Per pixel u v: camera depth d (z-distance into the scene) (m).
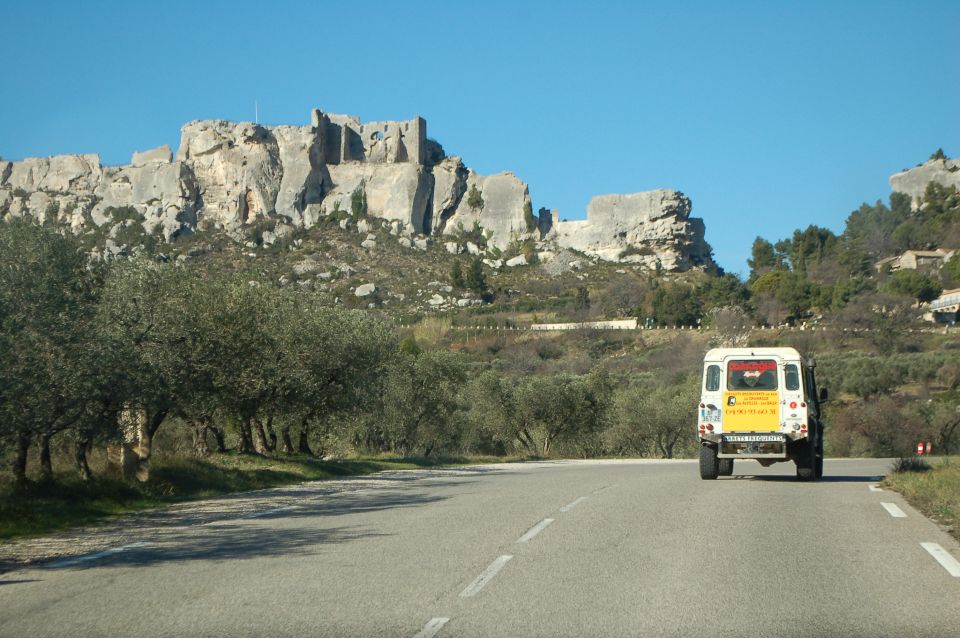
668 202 177.00
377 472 29.17
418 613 7.42
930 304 116.06
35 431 16.16
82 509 15.38
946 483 16.97
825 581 8.70
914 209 192.50
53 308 15.81
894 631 6.87
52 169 186.75
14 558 10.55
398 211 174.88
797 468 21.66
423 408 48.53
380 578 8.87
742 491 18.20
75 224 168.50
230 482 21.25
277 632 6.87
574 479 22.50
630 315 126.44
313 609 7.58
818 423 22.55
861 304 104.62
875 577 8.90
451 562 9.73
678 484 20.27
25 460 16.72
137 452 19.78
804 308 119.00
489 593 8.16
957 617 7.29
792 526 12.58
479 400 54.12
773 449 20.89
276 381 27.84
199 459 23.80
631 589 8.33
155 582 8.80
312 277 146.25
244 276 27.14
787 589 8.34
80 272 17.42
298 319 30.00
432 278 151.50
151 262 21.48
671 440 66.00
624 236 177.75
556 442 58.12
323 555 10.26
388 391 46.47
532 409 54.03
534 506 15.36
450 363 48.53
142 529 13.19
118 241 154.50
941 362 74.44
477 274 145.88
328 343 30.72
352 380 32.16
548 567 9.42
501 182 180.75
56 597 8.20
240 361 24.45
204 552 10.64
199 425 27.77
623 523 12.93
